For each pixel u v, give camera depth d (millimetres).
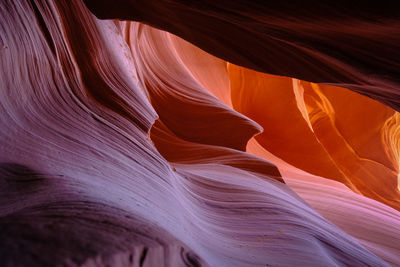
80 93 3902
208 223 3934
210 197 5000
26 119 2705
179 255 1521
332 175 17641
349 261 4961
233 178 6629
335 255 4883
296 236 4594
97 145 3211
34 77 3148
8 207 1596
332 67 4199
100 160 2949
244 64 5727
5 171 1982
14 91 2750
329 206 10211
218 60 17500
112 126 3873
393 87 3717
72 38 4430
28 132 2568
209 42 5586
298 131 18250
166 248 1343
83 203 1664
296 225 5129
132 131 4223
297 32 3674
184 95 11070
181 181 4727
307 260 3838
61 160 2486
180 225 2811
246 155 9445
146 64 10477
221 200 5051
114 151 3369
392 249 8414
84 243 1001
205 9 4074
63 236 1013
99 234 1139
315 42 3744
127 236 1229
